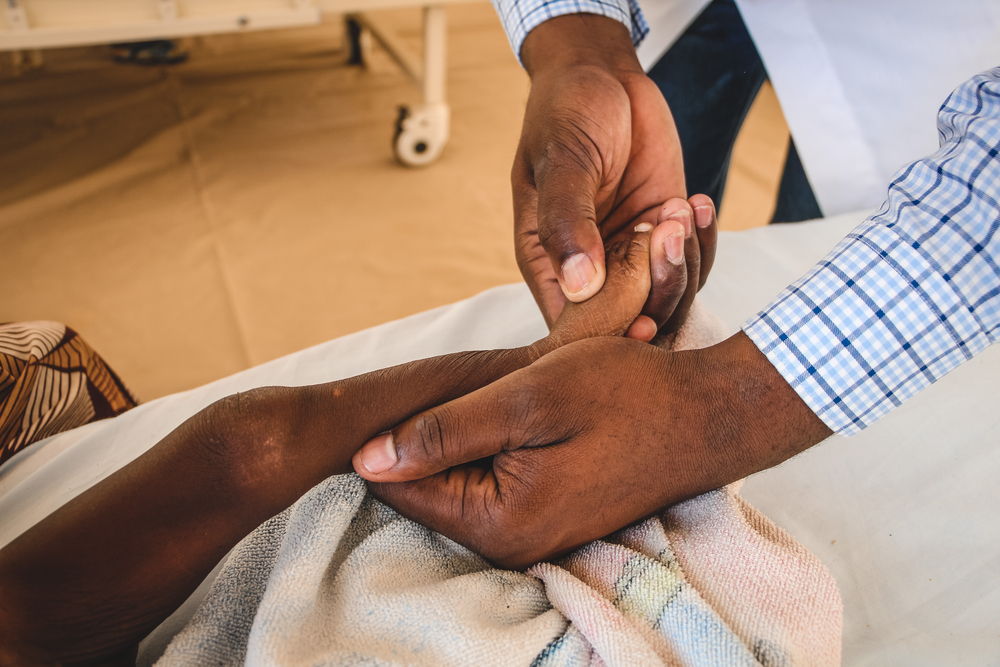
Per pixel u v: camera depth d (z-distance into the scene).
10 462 0.60
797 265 0.84
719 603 0.44
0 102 2.11
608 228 0.74
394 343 0.72
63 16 1.54
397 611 0.40
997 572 0.54
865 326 0.44
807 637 0.43
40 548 0.37
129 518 0.38
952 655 0.49
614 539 0.49
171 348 1.41
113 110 2.12
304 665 0.36
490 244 1.77
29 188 1.78
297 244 1.70
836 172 1.00
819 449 0.63
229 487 0.40
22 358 0.64
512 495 0.43
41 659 0.37
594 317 0.56
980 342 0.44
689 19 0.97
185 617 0.48
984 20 0.83
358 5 1.75
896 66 0.89
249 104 2.23
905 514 0.58
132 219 1.72
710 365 0.47
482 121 2.25
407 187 1.94
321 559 0.41
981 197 0.41
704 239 0.65
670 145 0.71
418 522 0.46
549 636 0.41
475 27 2.90
